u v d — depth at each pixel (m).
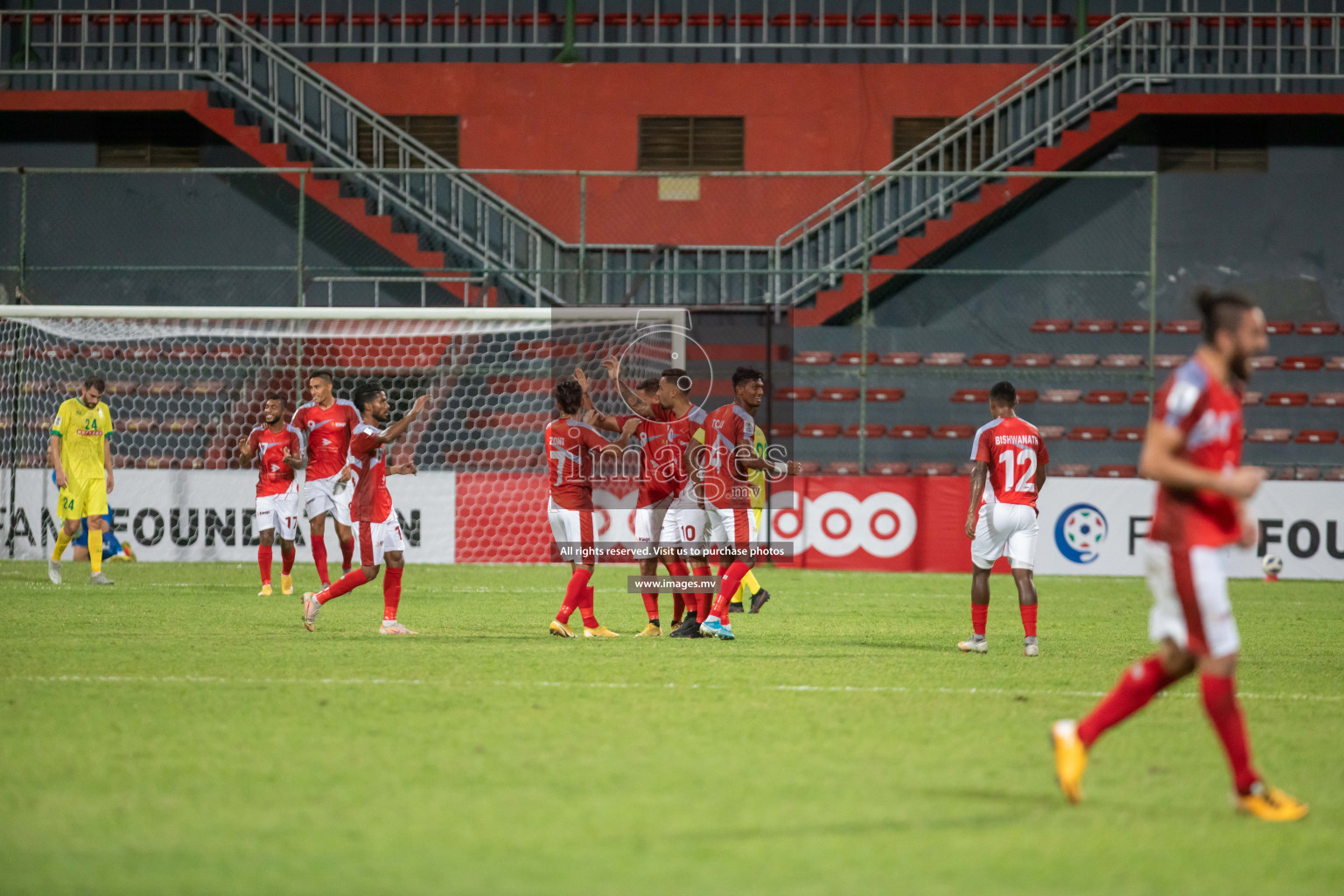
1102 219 71.00
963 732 19.97
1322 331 71.06
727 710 21.66
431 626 34.75
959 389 70.62
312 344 65.19
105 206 70.94
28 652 28.17
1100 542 57.16
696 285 71.31
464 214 71.06
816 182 73.56
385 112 76.25
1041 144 72.31
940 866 13.18
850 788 16.30
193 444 65.31
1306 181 71.75
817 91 76.00
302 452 42.88
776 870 13.02
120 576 49.47
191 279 69.75
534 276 69.75
